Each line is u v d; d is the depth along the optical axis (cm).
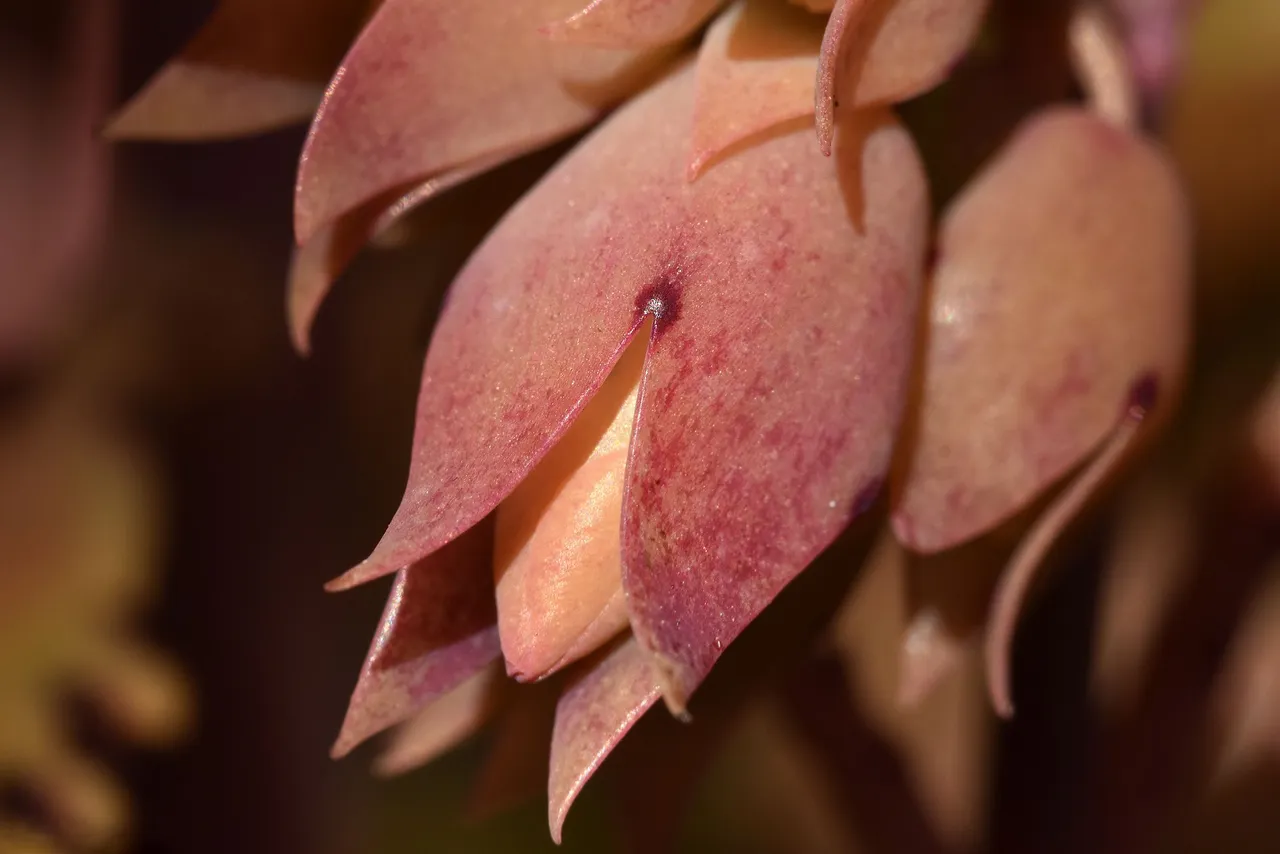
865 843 11
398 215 10
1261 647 14
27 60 14
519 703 10
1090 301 10
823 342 9
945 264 10
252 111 10
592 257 9
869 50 9
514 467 9
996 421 10
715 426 9
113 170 14
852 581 10
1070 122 10
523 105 10
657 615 9
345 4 10
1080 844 12
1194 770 12
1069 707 12
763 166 9
